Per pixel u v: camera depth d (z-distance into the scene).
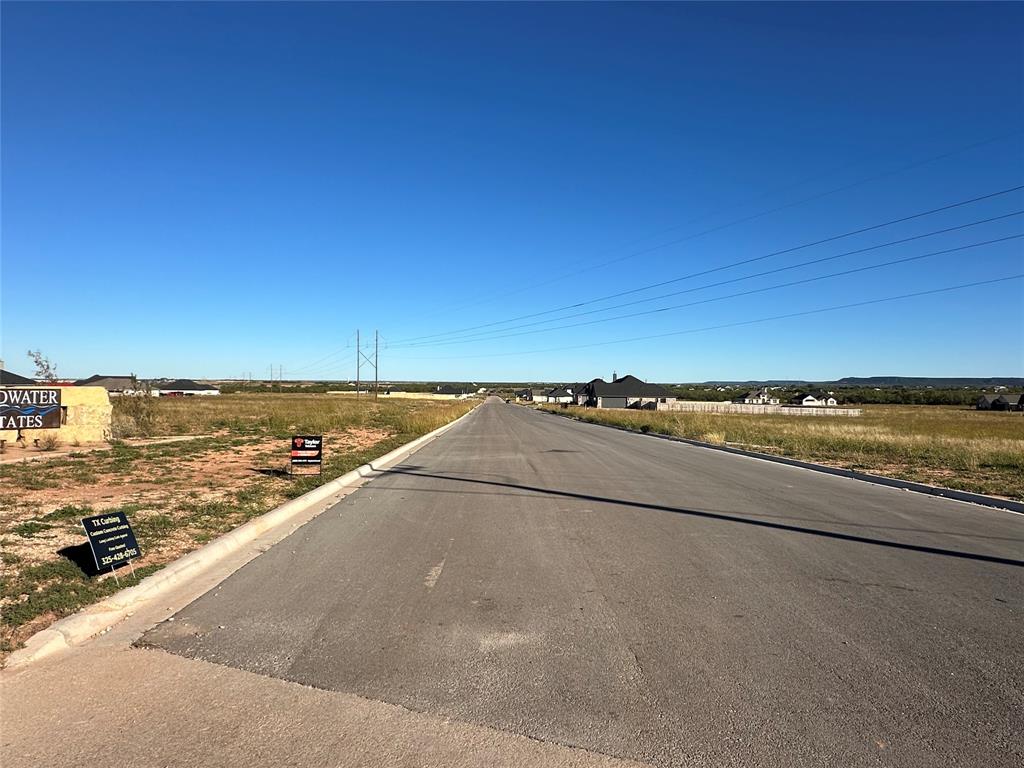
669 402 82.06
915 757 3.18
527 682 3.96
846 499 11.53
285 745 3.24
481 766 3.08
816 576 6.36
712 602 5.52
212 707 3.61
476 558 6.95
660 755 3.19
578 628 4.89
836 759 3.16
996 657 4.41
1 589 5.29
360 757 3.14
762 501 11.03
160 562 6.29
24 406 16.88
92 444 17.53
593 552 7.25
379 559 6.89
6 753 3.15
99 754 3.15
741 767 3.10
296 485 11.47
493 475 14.32
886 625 5.01
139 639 4.59
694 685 3.94
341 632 4.76
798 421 51.50
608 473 14.88
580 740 3.31
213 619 5.01
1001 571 6.70
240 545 7.46
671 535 8.16
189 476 12.23
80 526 7.54
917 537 8.34
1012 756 3.20
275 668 4.12
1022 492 12.45
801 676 4.08
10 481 10.88
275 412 40.97
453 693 3.81
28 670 4.05
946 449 21.59
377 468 15.58
